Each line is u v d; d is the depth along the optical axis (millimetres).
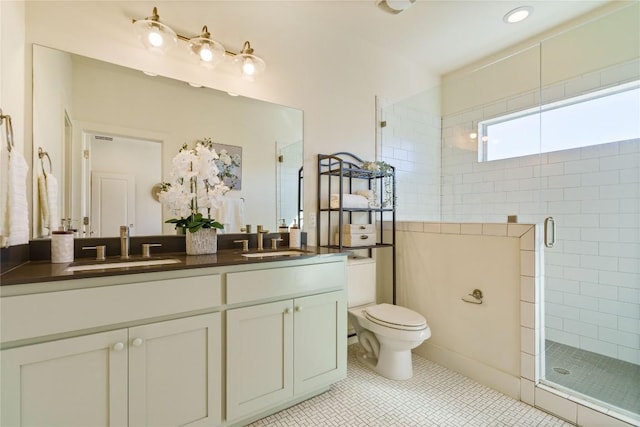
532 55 2510
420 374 1994
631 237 1945
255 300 1434
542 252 1713
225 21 1867
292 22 2162
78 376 1021
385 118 2709
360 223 2580
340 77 2428
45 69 1386
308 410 1594
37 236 1362
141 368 1133
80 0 1466
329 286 1713
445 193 3064
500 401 1693
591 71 2176
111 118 1550
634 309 1925
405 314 1923
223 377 1333
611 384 1666
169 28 1553
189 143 1767
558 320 2221
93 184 1509
